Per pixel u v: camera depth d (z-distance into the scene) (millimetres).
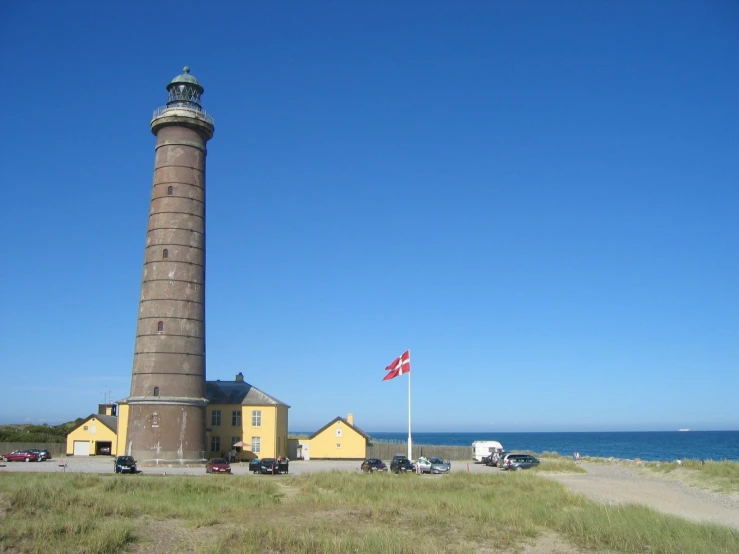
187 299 69188
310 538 24734
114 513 29734
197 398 68375
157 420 66188
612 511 30859
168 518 29734
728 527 28281
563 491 40031
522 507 32969
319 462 80875
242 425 81312
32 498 31172
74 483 40188
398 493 38062
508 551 25047
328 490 41594
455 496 36875
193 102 73438
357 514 31078
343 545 23750
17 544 23547
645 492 44656
